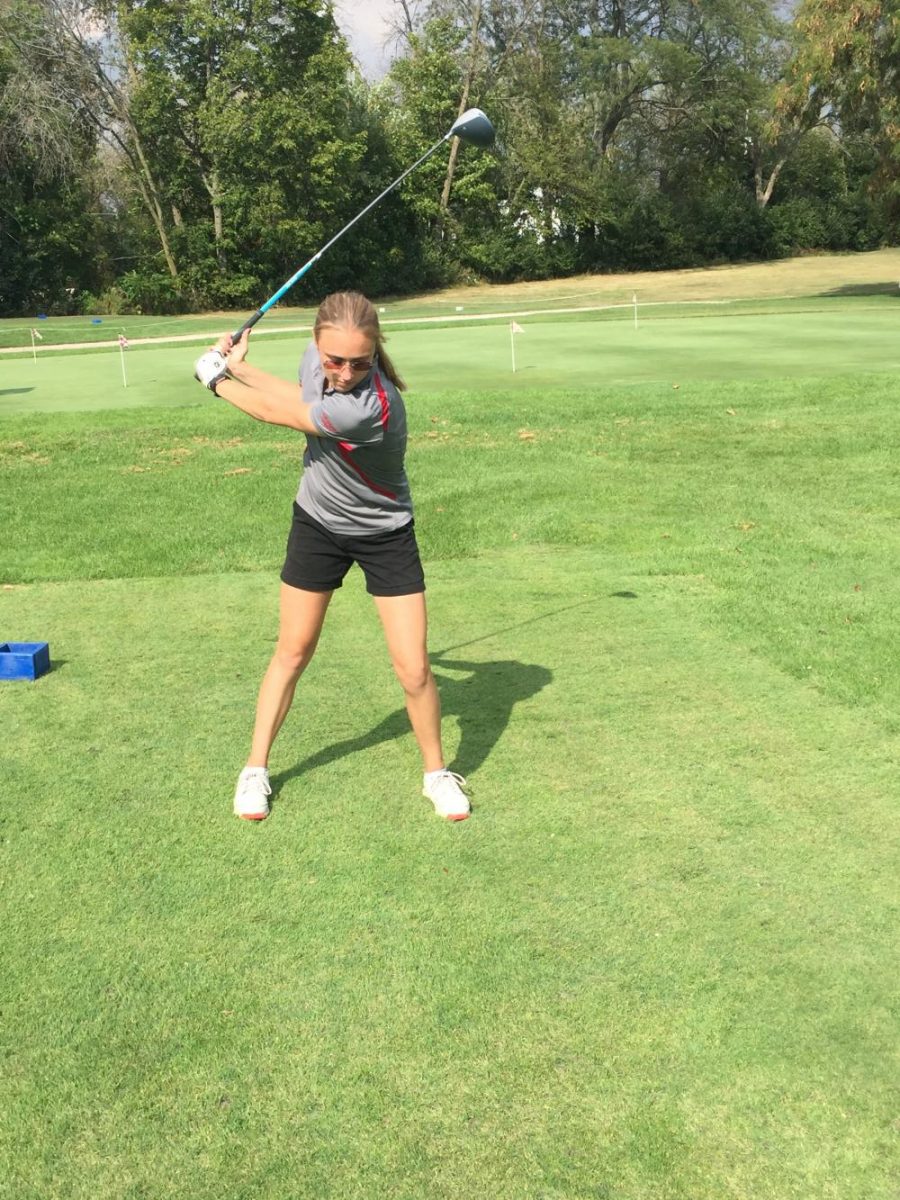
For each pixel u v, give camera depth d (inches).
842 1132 83.4
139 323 1147.3
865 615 198.7
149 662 183.0
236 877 117.9
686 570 229.6
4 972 102.0
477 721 157.1
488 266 1736.0
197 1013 96.5
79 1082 88.7
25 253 1455.5
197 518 280.5
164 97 1387.8
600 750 147.1
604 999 97.7
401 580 127.9
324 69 1413.6
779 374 510.6
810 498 287.3
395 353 662.5
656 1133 83.2
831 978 100.4
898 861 119.4
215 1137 83.2
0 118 1369.3
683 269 1859.0
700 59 1834.4
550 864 119.6
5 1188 78.8
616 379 514.3
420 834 126.4
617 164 1936.5
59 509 291.3
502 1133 83.3
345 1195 78.0
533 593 217.3
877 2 1054.4
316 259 134.6
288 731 155.6
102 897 114.3
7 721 159.2
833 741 148.7
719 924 108.4
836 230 2015.3
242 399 122.1
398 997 98.2
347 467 121.2
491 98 1700.3
